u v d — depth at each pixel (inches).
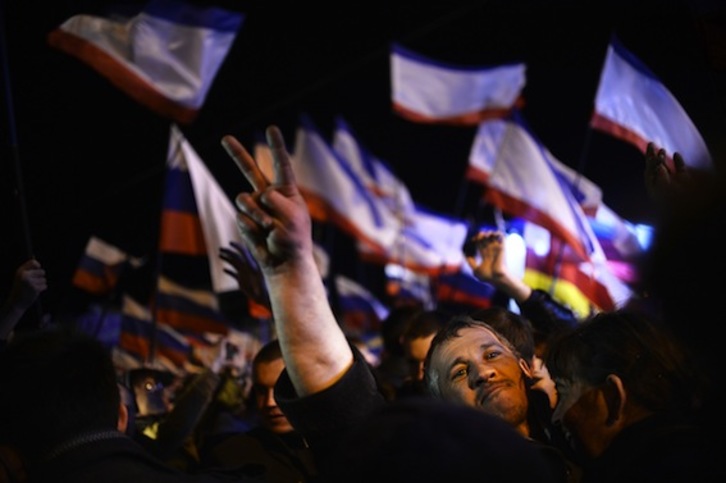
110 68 267.7
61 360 88.3
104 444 86.3
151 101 268.4
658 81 217.0
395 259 466.6
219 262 308.2
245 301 332.5
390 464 57.0
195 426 199.3
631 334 85.6
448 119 382.0
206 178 315.0
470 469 56.5
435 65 384.5
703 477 72.4
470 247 176.2
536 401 116.3
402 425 58.6
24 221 209.0
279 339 83.4
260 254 82.3
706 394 73.3
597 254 269.6
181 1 273.7
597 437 85.0
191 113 269.7
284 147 81.0
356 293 476.7
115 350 343.9
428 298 490.3
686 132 190.7
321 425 83.2
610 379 84.7
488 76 383.2
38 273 158.6
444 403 60.9
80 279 386.3
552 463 92.7
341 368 83.7
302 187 438.6
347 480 58.3
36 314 197.2
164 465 87.8
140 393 212.1
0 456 87.9
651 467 77.2
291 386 86.3
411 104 382.0
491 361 110.2
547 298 169.9
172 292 342.0
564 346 89.8
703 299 65.1
